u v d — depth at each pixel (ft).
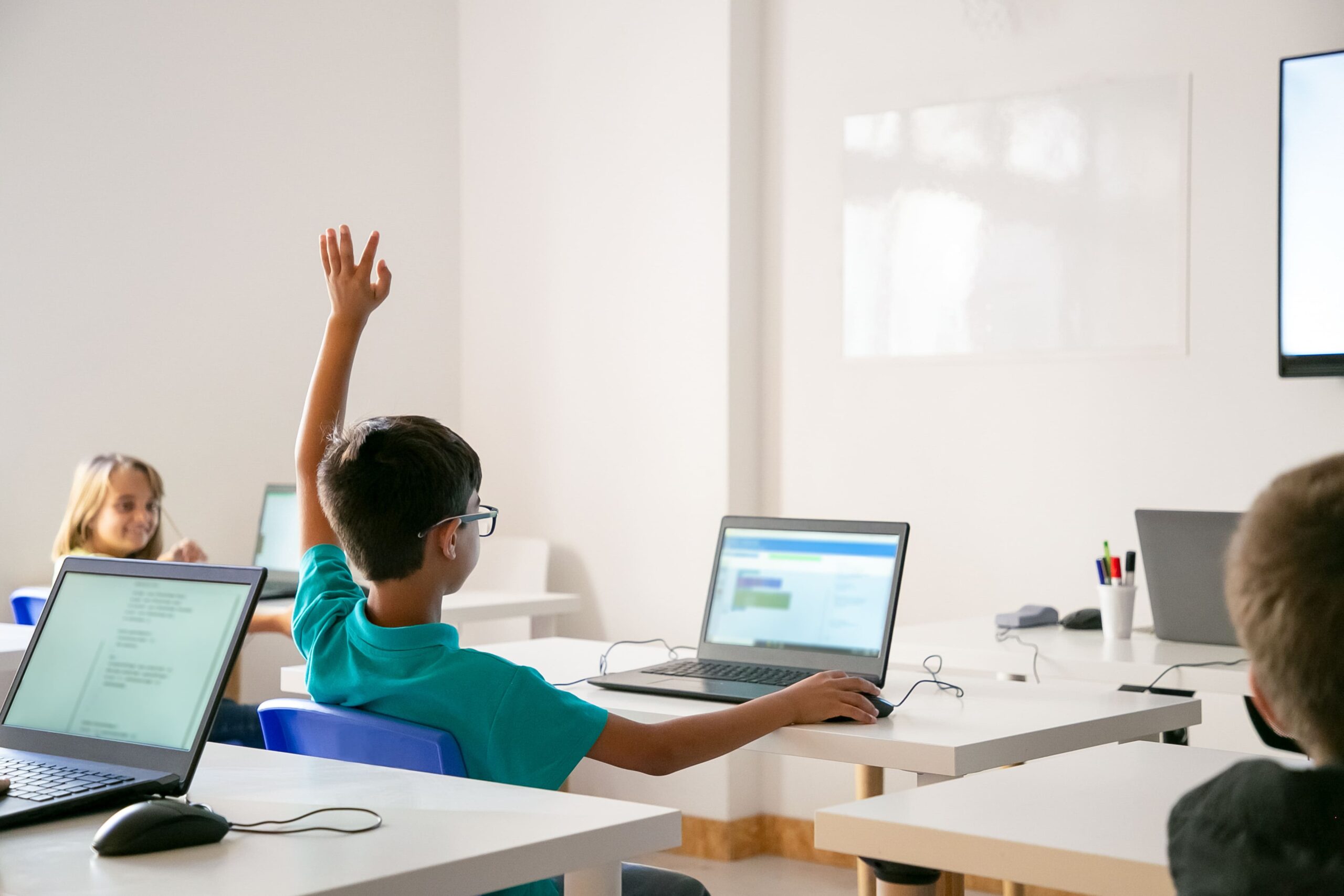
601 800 4.25
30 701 4.80
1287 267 9.74
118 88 11.96
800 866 12.32
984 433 11.53
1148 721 6.10
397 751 4.91
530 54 14.23
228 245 12.80
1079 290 10.99
